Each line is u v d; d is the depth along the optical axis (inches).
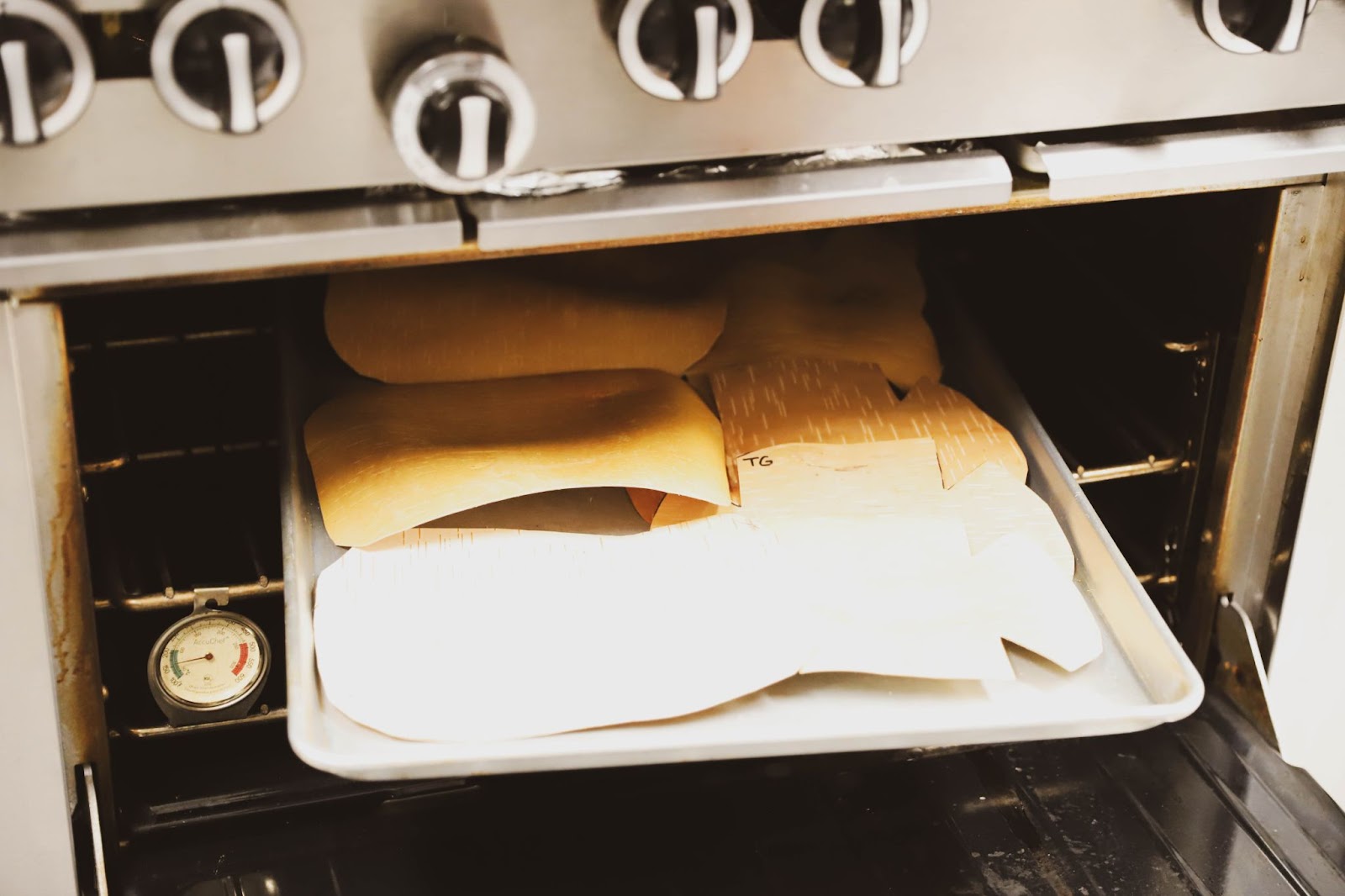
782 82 22.8
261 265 21.9
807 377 33.5
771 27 22.8
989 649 26.0
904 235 39.8
